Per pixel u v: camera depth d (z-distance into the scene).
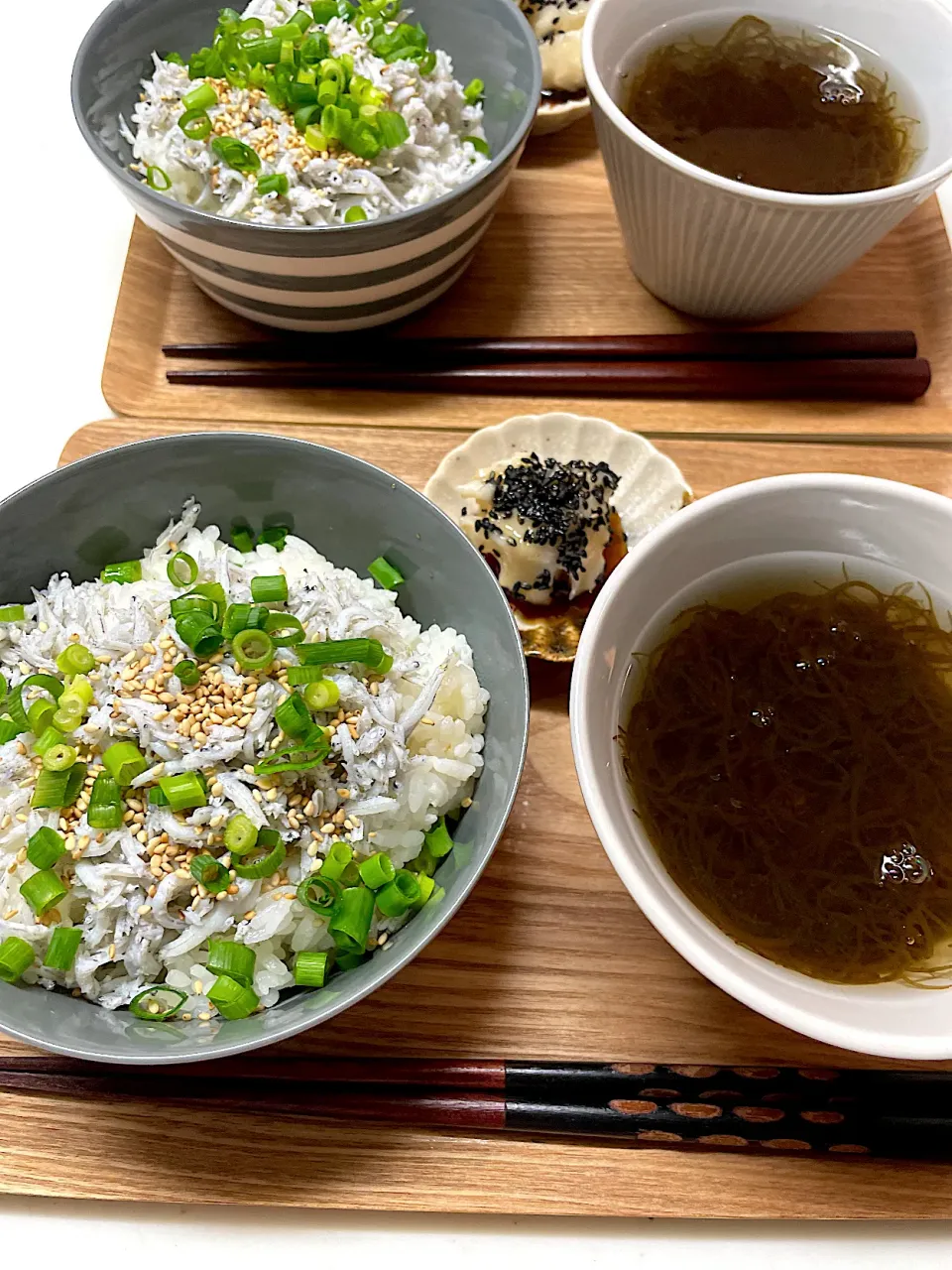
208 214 0.24
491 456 0.27
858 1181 0.20
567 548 0.25
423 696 0.21
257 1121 0.20
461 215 0.26
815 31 0.29
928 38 0.27
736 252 0.26
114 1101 0.20
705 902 0.19
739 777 0.20
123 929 0.20
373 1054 0.21
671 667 0.21
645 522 0.26
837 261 0.26
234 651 0.21
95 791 0.20
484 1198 0.20
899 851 0.20
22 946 0.19
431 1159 0.20
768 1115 0.20
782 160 0.27
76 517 0.23
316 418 0.28
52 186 0.33
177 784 0.20
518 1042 0.21
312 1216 0.20
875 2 0.28
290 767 0.20
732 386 0.28
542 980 0.22
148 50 0.30
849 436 0.28
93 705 0.21
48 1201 0.20
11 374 0.30
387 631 0.22
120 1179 0.20
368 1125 0.20
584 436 0.27
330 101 0.28
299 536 0.25
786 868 0.19
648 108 0.28
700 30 0.29
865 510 0.20
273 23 0.30
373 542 0.24
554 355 0.29
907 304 0.30
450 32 0.31
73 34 0.37
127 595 0.22
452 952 0.22
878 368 0.28
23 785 0.21
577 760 0.17
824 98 0.28
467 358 0.29
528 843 0.23
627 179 0.26
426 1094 0.20
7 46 0.36
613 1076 0.20
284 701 0.20
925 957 0.19
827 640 0.21
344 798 0.21
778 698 0.21
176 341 0.30
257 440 0.23
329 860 0.20
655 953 0.22
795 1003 0.16
